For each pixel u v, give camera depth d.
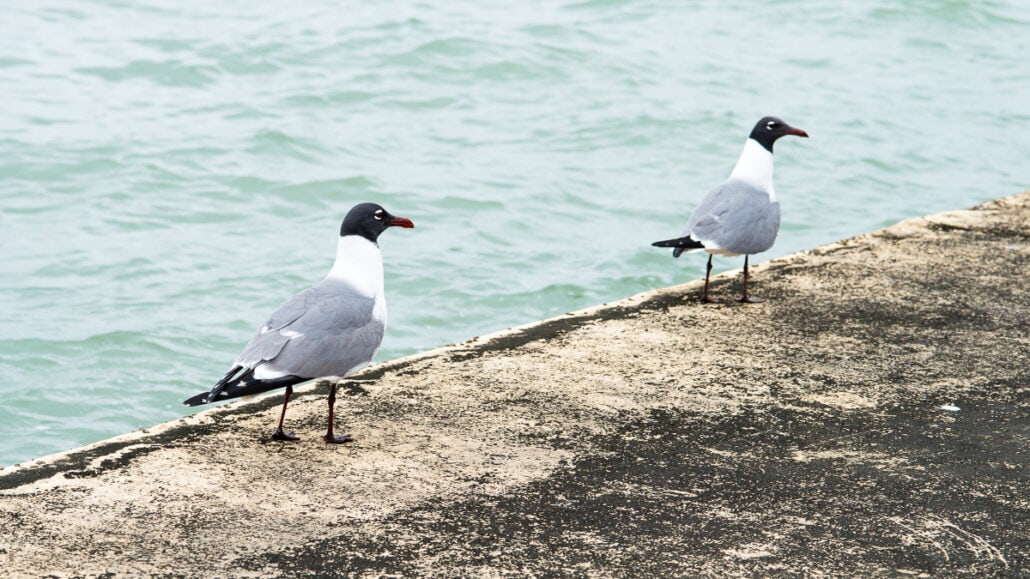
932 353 8.41
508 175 18.95
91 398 12.09
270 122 21.14
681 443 7.04
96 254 15.73
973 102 23.61
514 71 24.31
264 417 7.32
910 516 6.27
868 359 8.31
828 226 17.44
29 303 14.21
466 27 26.86
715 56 25.91
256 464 6.69
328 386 7.77
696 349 8.46
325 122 21.28
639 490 6.48
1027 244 10.70
